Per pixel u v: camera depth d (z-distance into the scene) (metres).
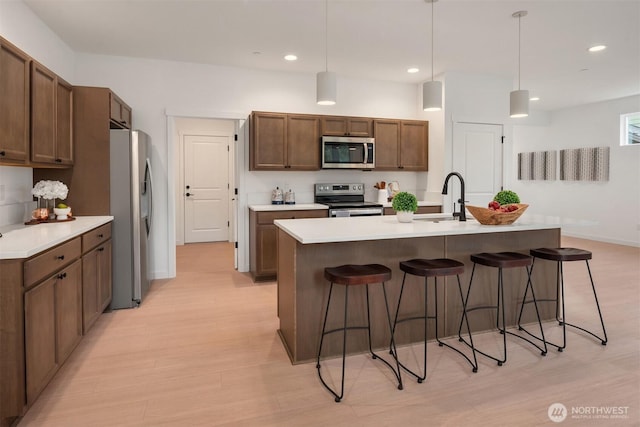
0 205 2.70
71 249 2.43
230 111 4.71
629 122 6.55
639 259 5.51
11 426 1.81
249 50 4.12
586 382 2.21
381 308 2.63
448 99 4.93
